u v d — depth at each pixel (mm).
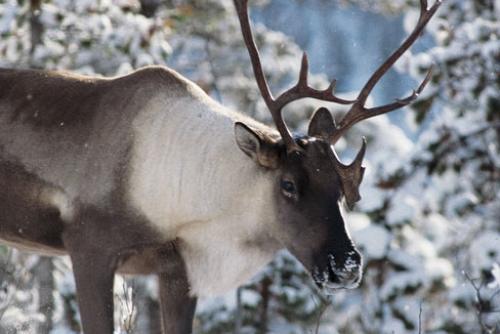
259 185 11898
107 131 12164
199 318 18062
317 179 11516
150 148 12102
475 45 19578
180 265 12375
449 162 19625
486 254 18656
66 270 17844
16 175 12422
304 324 18156
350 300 18578
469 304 17812
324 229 11383
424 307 18469
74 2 18688
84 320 12039
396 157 19641
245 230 12109
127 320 12797
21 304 15695
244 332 18047
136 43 18844
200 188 12117
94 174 12094
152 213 12094
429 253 18547
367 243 18500
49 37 18672
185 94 12422
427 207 19547
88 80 12648
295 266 18312
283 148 11742
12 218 12586
